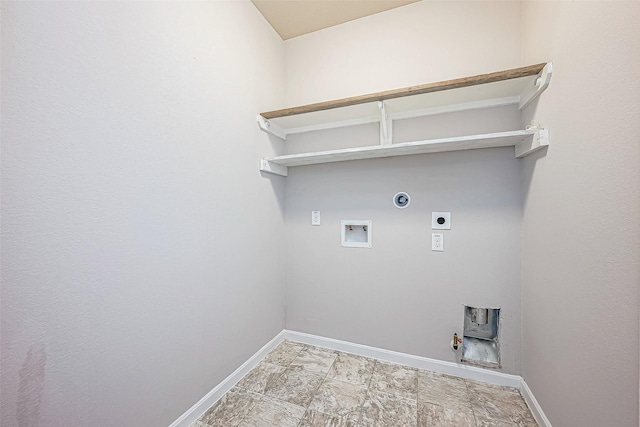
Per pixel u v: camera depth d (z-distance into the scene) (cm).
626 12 74
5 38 69
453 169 169
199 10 133
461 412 136
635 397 71
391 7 183
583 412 93
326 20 195
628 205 74
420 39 176
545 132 120
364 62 192
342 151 168
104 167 92
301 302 213
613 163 79
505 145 155
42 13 76
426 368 175
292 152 214
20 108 72
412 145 153
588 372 91
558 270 111
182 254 124
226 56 152
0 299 69
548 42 120
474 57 164
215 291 145
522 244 152
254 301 179
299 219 213
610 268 80
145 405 108
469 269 166
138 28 103
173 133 119
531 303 139
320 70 205
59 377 81
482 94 152
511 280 157
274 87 202
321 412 137
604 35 83
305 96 210
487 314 163
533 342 136
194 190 131
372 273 191
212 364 143
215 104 144
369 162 191
